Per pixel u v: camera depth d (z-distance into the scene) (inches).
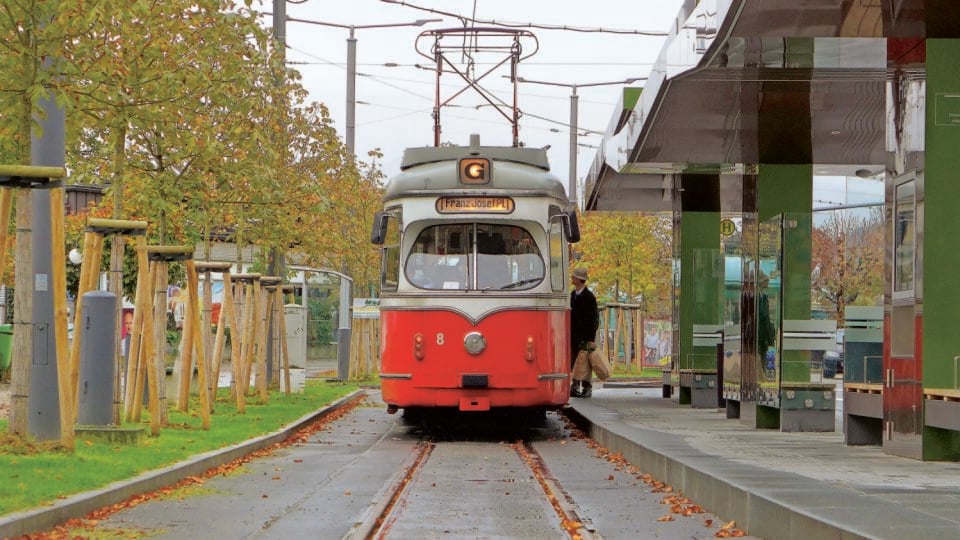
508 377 951.0
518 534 496.4
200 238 1145.4
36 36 667.4
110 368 746.2
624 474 728.3
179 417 978.7
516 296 959.6
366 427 1091.9
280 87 1254.3
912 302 655.1
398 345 964.6
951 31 637.9
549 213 984.3
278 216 1289.4
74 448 660.1
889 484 517.3
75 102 711.1
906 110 664.4
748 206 915.4
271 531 491.8
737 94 797.9
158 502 573.6
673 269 1250.6
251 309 1201.4
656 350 2438.5
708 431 860.0
